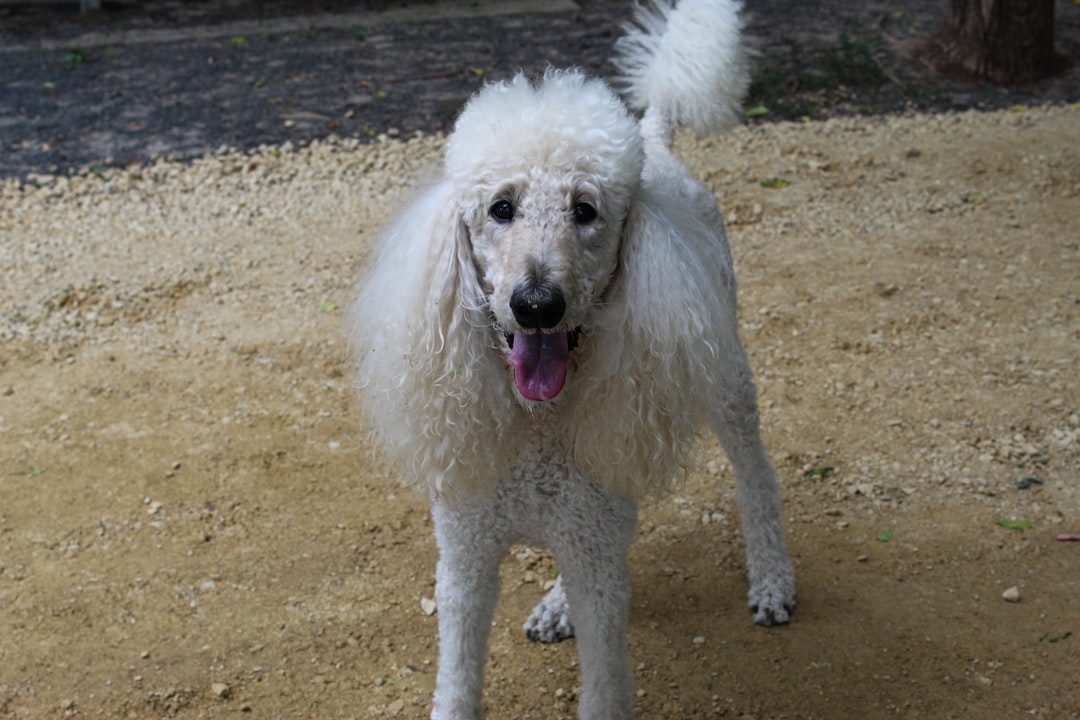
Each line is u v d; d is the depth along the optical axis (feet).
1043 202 11.18
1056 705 6.17
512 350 5.36
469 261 5.40
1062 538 7.00
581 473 5.63
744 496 6.79
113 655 6.54
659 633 6.68
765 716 6.23
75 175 12.11
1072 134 12.80
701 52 6.73
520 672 6.50
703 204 6.48
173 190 11.83
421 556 7.11
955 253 10.20
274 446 7.86
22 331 9.16
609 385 5.46
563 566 5.77
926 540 7.08
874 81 14.56
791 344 8.80
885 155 12.46
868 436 7.79
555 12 17.76
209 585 6.93
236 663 6.52
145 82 14.87
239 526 7.29
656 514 7.38
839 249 10.39
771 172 12.09
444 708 5.75
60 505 7.41
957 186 11.62
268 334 9.16
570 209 5.26
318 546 7.18
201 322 9.36
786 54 15.42
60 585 6.91
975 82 14.56
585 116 5.30
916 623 6.62
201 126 13.43
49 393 8.34
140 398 8.29
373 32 16.98
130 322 9.35
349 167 12.34
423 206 5.47
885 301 9.39
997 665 6.37
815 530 7.20
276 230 11.00
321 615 6.77
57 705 6.31
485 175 5.26
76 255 10.46
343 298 9.68
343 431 7.99
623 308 5.41
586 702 5.78
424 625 6.73
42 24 17.38
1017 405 7.95
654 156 6.48
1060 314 9.04
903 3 17.61
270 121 13.57
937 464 7.55
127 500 7.45
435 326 5.40
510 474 5.64
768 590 6.73
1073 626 6.52
